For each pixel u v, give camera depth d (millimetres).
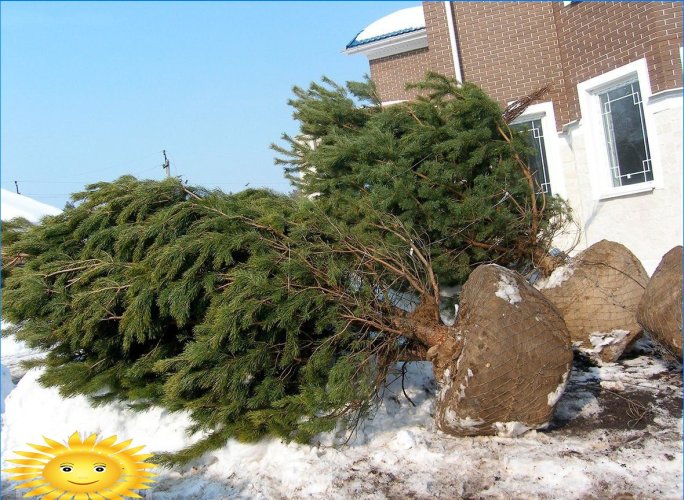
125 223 5270
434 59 11555
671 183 8703
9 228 6266
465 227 6723
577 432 4480
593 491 3656
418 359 4926
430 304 4871
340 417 4566
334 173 7480
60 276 5117
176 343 5113
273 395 4605
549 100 10789
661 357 5992
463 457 4215
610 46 9484
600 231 9914
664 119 8703
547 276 6770
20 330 5336
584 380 5500
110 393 5121
